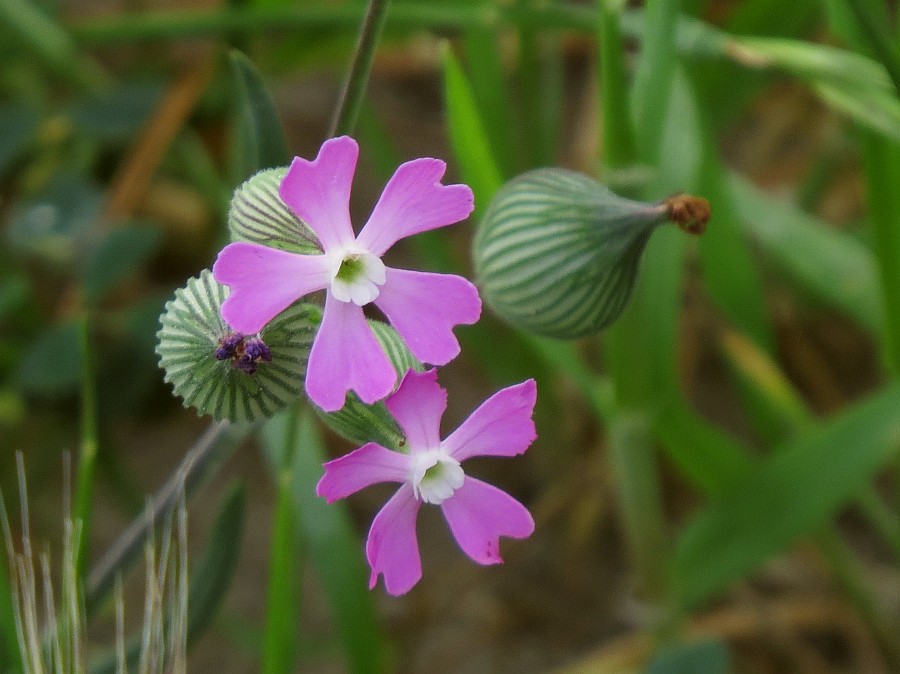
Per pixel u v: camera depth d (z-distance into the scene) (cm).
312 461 14
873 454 14
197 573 12
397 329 10
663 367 14
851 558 16
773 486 15
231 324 9
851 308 16
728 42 14
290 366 10
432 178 9
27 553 10
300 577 15
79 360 16
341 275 9
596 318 11
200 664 17
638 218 11
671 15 13
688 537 15
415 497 10
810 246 16
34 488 17
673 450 15
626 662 16
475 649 17
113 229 17
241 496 12
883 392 14
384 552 10
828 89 14
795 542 15
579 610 17
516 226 11
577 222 11
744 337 16
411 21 16
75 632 10
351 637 14
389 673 17
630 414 14
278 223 10
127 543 12
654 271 14
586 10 16
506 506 10
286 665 13
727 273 15
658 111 13
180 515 10
